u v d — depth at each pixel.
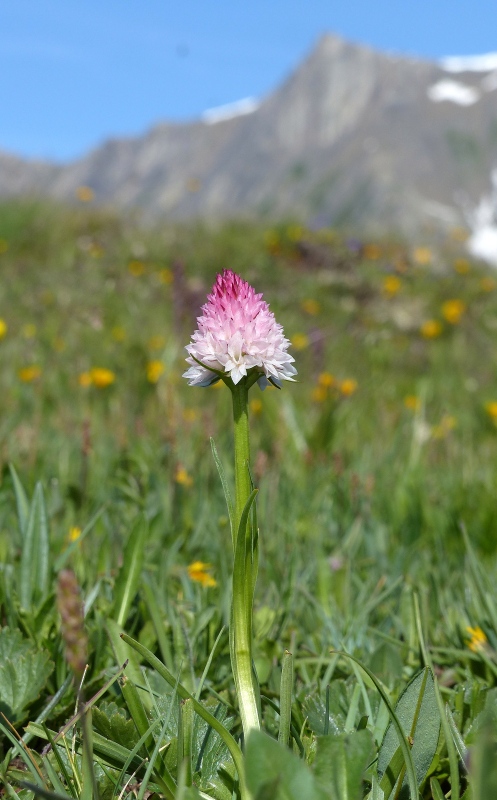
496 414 1.04
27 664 0.33
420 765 0.28
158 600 0.41
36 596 0.40
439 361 1.51
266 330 0.27
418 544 0.58
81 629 0.21
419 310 1.87
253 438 0.80
